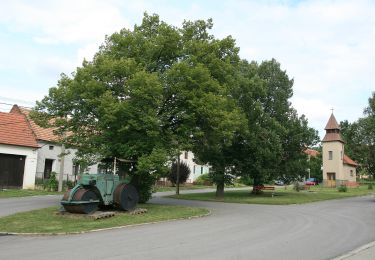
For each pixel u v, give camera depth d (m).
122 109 20.50
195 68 22.64
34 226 14.89
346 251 11.08
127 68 21.67
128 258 9.73
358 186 68.88
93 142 22.77
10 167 34.62
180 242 12.09
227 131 23.66
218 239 12.71
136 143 21.78
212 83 23.36
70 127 24.17
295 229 15.27
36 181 37.44
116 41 24.42
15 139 35.03
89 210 17.92
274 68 39.66
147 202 26.67
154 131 20.92
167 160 21.80
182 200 32.38
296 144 39.03
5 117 36.53
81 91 22.25
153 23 26.33
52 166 41.12
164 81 22.67
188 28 26.05
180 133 23.98
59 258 9.70
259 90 36.28
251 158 36.09
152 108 21.23
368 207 26.34
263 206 26.94
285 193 42.03
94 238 12.80
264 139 35.56
